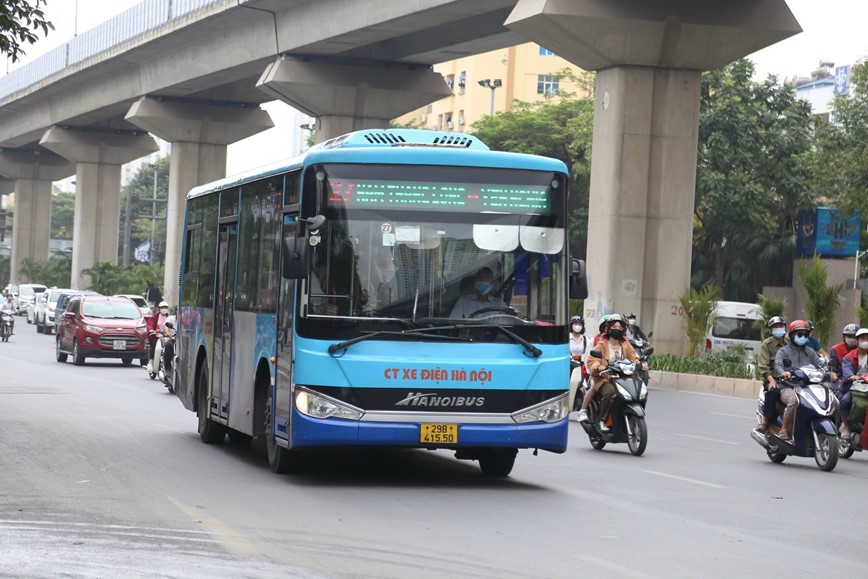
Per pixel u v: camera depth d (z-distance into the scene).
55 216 169.88
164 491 12.91
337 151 13.38
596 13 38.47
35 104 92.25
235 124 73.25
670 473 15.93
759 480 15.48
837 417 17.12
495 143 78.31
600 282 40.47
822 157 49.75
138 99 73.94
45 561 9.05
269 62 58.16
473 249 13.49
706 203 59.78
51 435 18.59
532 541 10.32
